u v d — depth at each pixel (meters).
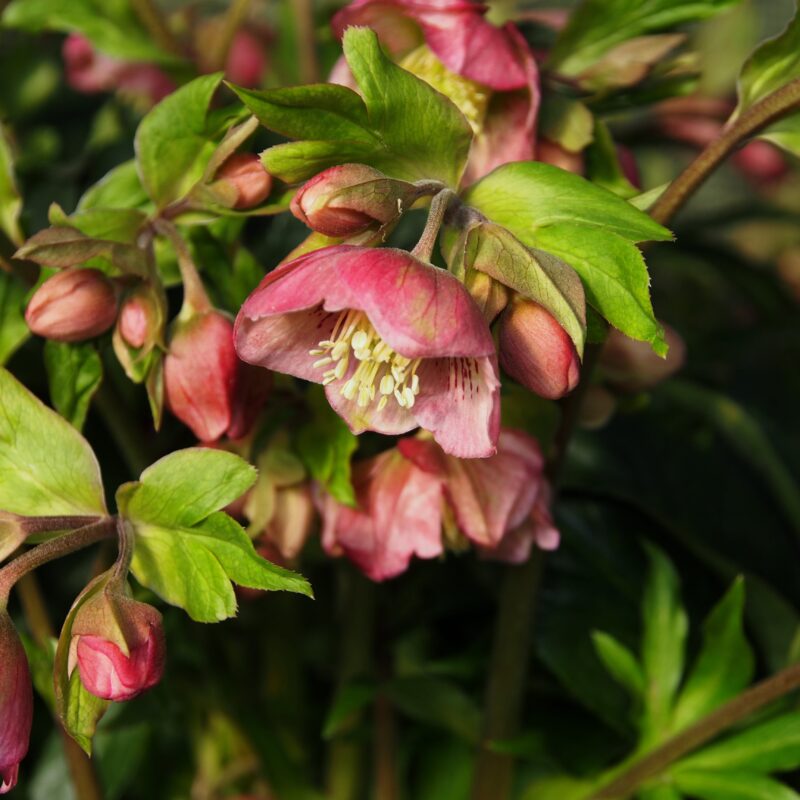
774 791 0.69
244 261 0.66
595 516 0.78
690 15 0.67
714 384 0.92
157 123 0.63
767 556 0.81
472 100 0.64
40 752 0.78
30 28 0.75
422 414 0.58
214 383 0.61
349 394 0.59
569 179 0.59
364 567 0.65
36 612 0.71
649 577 0.72
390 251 0.56
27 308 0.62
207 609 0.60
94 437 0.75
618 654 0.71
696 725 0.69
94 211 0.62
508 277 0.57
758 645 0.76
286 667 0.79
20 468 0.61
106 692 0.57
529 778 0.75
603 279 0.58
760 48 0.62
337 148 0.59
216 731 0.78
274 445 0.64
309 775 0.80
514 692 0.72
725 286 1.01
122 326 0.62
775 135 0.63
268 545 0.65
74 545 0.60
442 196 0.58
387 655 0.77
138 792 0.80
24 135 0.85
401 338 0.55
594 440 0.82
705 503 0.81
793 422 0.89
